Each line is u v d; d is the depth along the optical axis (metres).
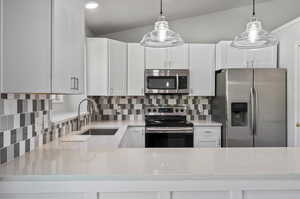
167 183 1.38
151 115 4.36
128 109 4.48
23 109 1.78
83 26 1.96
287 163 1.55
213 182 1.39
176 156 1.75
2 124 1.51
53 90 1.50
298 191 1.42
